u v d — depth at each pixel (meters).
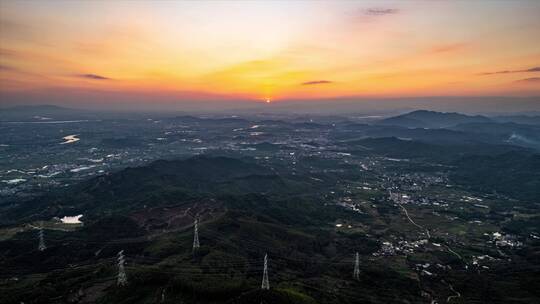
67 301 125.94
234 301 117.12
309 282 158.50
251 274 155.50
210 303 119.94
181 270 148.62
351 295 151.25
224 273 150.38
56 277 151.38
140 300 124.00
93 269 156.88
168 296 124.19
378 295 155.62
